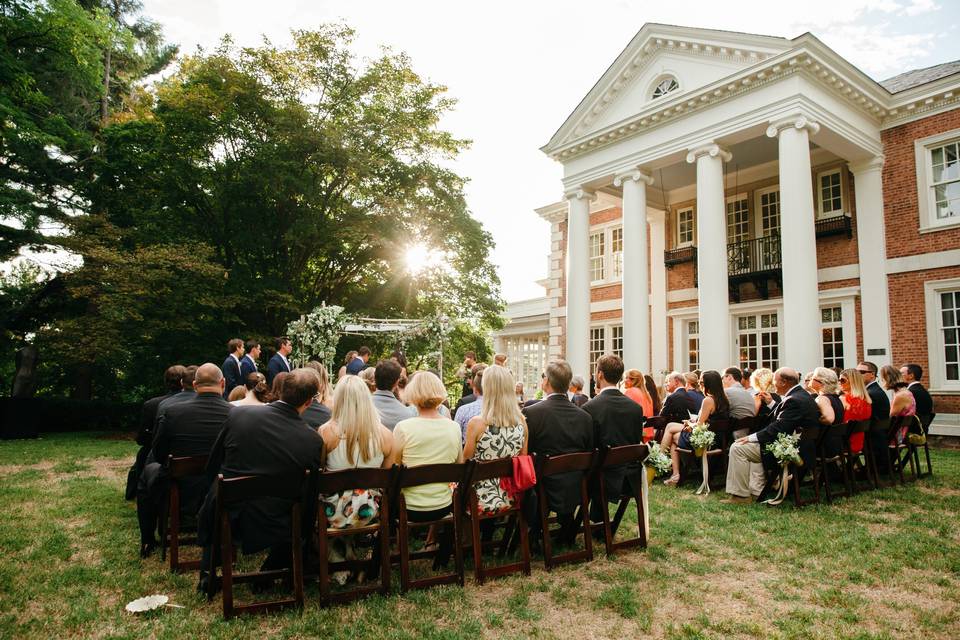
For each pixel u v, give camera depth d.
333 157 18.91
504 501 4.51
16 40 17.98
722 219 14.05
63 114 20.11
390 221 20.17
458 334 24.78
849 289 14.70
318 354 15.49
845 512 6.36
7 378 23.78
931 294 13.45
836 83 13.21
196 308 17.92
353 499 4.07
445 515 4.45
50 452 11.98
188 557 4.93
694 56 15.02
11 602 3.81
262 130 19.14
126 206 19.50
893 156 14.36
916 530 5.64
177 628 3.46
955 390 12.87
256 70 19.52
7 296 20.91
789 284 12.26
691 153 14.60
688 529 5.70
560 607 3.84
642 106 16.11
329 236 19.25
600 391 5.44
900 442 8.37
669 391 9.15
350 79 20.81
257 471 3.77
